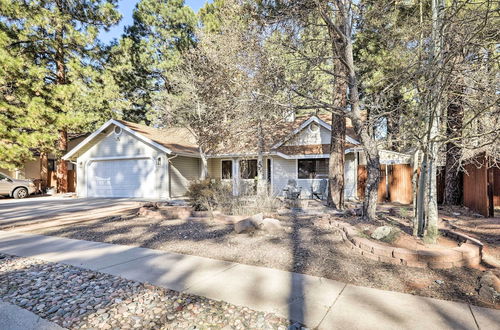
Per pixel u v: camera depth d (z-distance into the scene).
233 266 4.52
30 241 6.41
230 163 19.31
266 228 6.60
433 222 4.96
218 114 14.62
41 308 3.29
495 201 10.55
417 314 2.97
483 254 4.80
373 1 8.65
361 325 2.79
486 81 5.07
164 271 4.36
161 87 25.77
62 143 19.89
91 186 18.53
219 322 2.93
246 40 9.77
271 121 12.54
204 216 8.82
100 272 4.39
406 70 6.07
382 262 4.54
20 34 16.95
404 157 14.38
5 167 16.69
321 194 14.79
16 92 17.30
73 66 18.41
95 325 2.92
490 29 4.75
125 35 24.53
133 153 17.38
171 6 23.83
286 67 9.13
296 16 8.52
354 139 14.28
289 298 3.39
